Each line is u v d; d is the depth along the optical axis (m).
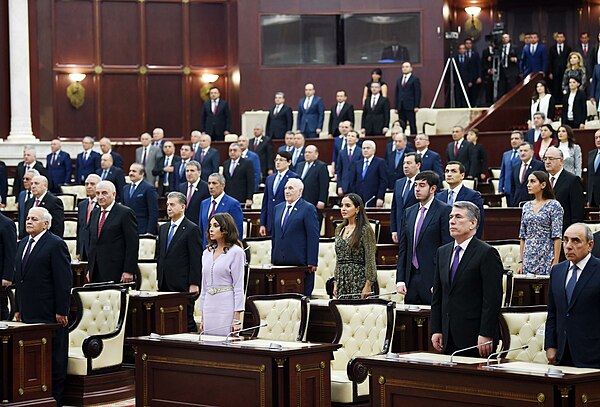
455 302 8.42
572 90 20.69
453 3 30.11
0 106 27.09
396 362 7.79
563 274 8.03
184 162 19.05
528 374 7.08
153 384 9.23
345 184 17.52
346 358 9.62
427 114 24.70
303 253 13.00
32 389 10.52
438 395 7.58
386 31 27.97
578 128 20.58
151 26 28.70
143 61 28.61
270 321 9.97
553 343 8.10
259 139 21.48
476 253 8.37
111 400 11.19
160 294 12.08
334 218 16.17
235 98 28.67
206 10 28.98
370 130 22.25
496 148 22.11
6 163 26.28
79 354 11.20
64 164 21.67
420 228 10.65
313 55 28.16
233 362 8.70
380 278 11.38
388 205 17.31
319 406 8.73
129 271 12.70
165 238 12.50
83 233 14.05
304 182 16.23
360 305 9.68
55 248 10.82
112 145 24.30
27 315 10.80
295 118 26.59
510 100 23.92
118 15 28.47
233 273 9.95
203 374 8.90
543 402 7.01
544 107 21.42
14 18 26.86
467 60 27.25
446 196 11.69
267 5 28.09
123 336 11.49
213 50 29.03
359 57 28.08
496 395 7.25
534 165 15.66
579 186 12.57
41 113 27.75
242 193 18.09
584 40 26.22
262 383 8.52
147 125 28.67
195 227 12.46
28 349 10.50
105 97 28.42
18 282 10.87
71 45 28.11
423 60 27.81
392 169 18.45
